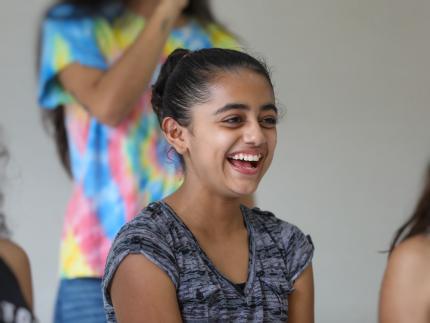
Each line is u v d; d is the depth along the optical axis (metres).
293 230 2.65
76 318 3.57
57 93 3.72
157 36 3.62
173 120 2.54
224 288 2.42
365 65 4.86
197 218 2.50
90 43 3.69
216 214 2.51
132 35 3.72
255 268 2.51
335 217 4.86
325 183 4.84
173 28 3.69
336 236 4.86
